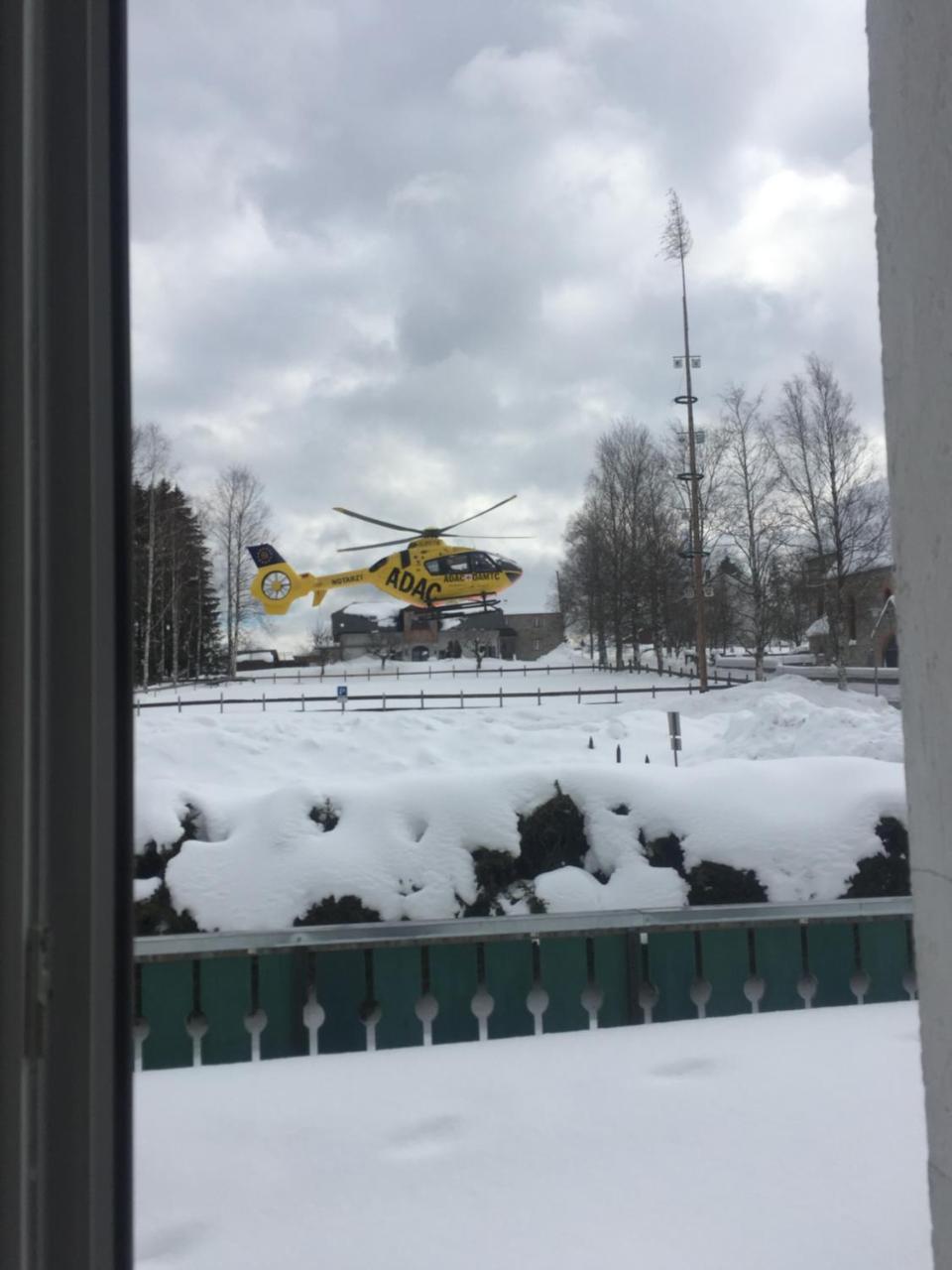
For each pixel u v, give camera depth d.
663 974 3.87
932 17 1.30
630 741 21.50
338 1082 3.02
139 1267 2.09
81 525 1.16
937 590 1.31
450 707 35.84
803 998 3.95
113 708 1.19
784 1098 2.80
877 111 1.46
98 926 1.14
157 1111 2.83
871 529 34.84
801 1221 2.19
